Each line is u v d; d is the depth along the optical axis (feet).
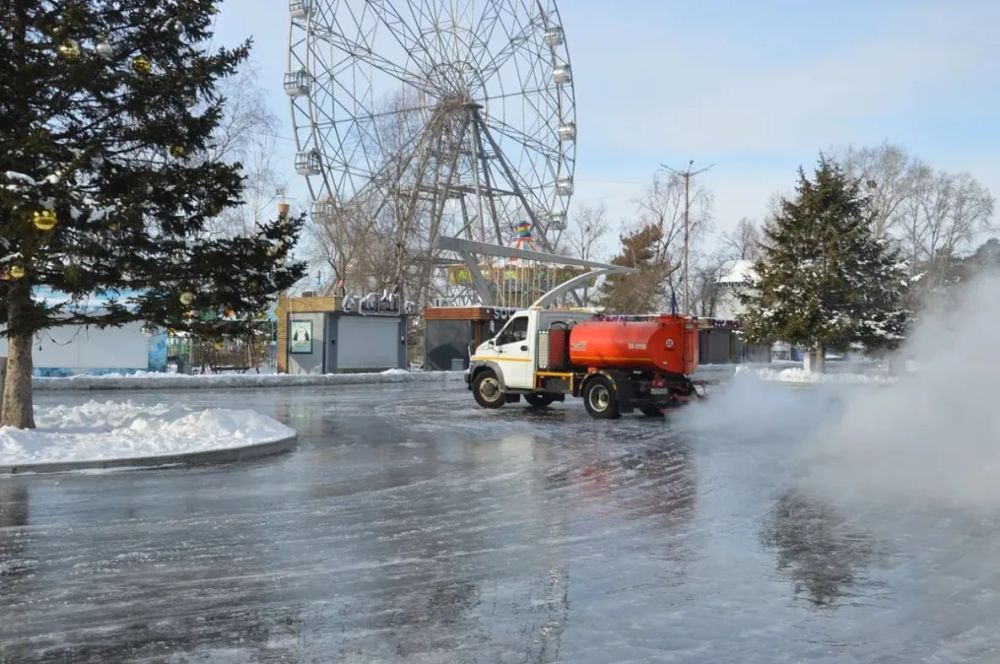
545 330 68.39
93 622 17.13
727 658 15.43
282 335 121.90
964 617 17.83
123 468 37.06
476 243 133.08
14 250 39.75
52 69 40.45
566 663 15.12
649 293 208.33
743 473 37.40
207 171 45.80
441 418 63.62
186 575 20.56
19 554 22.39
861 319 119.65
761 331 125.39
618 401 61.77
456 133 156.66
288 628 16.89
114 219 40.27
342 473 36.91
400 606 18.35
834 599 19.06
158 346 111.96
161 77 43.32
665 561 22.34
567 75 170.91
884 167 186.09
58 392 88.12
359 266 154.92
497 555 22.85
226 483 33.91
